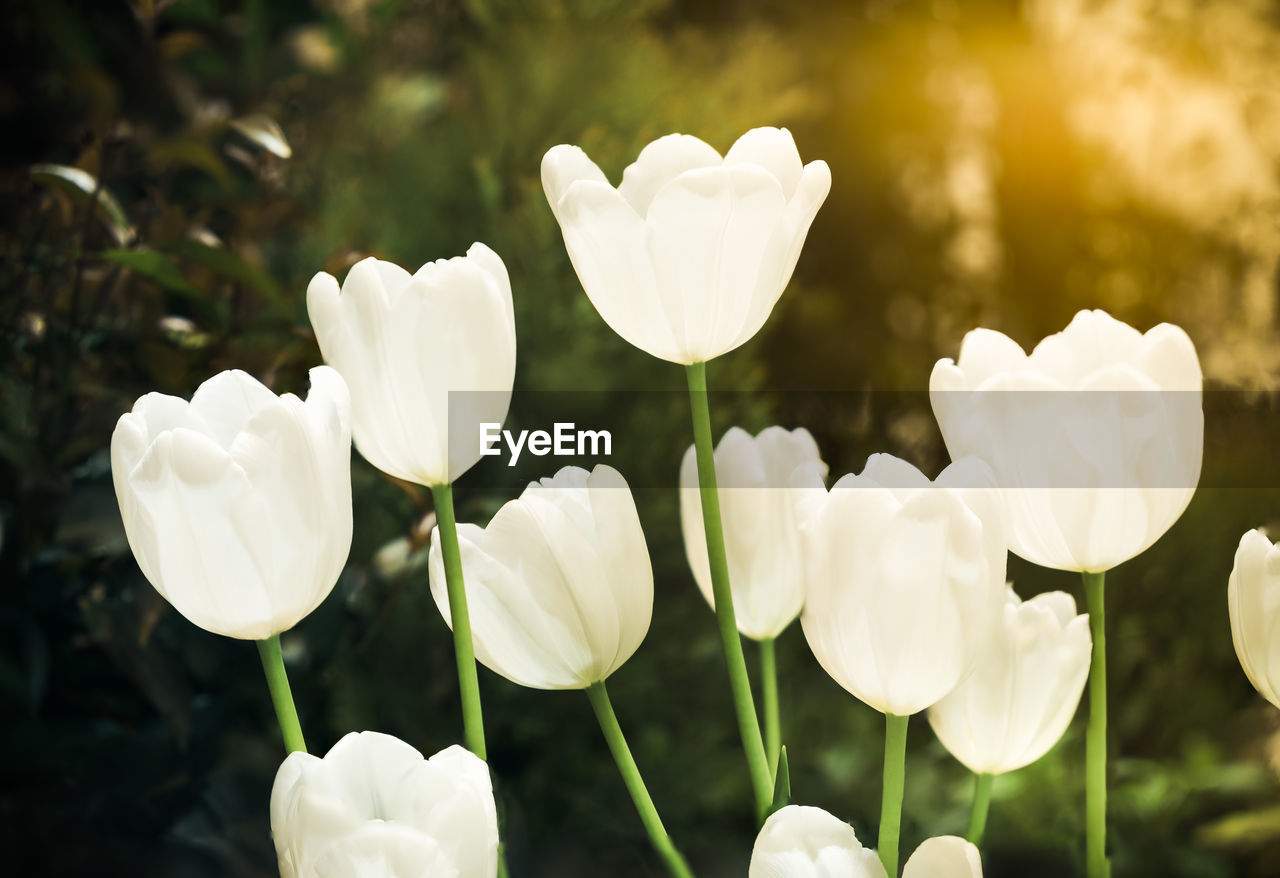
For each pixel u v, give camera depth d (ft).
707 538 2.30
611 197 2.21
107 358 4.78
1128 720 9.32
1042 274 17.25
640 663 7.63
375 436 2.27
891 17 16.93
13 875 4.24
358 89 9.12
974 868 2.13
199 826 4.34
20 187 5.20
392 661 6.24
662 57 10.44
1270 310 15.89
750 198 2.21
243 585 2.17
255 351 4.47
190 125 6.15
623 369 8.34
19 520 4.21
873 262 17.44
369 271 2.25
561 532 2.27
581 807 6.68
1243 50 16.47
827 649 2.17
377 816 2.13
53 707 4.60
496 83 9.32
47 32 6.53
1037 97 17.03
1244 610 2.26
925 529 2.11
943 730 2.34
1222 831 6.87
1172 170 16.98
